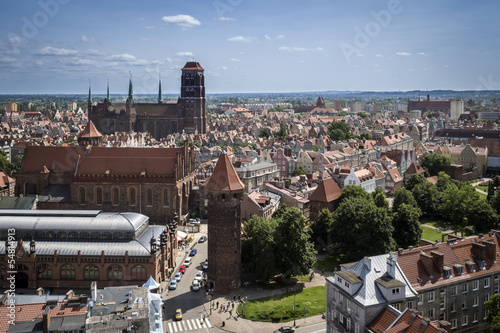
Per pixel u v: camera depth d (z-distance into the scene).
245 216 183.00
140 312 83.06
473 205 184.38
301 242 136.88
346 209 150.62
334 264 152.38
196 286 132.88
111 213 149.12
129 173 184.25
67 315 80.50
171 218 184.00
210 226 132.75
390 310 83.88
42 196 187.00
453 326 97.62
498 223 179.00
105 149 194.38
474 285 99.69
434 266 97.38
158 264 135.38
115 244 135.50
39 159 193.12
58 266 132.00
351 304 88.94
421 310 93.25
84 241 136.88
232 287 132.75
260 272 133.75
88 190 184.12
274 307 120.00
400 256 96.88
